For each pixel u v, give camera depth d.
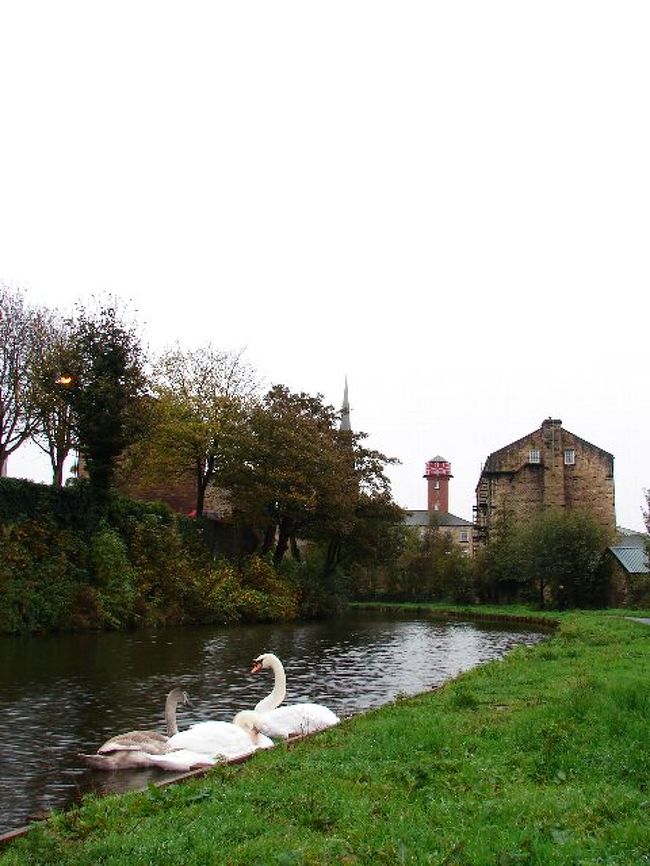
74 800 9.70
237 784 8.46
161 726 14.34
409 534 79.38
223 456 48.81
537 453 71.94
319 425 56.44
